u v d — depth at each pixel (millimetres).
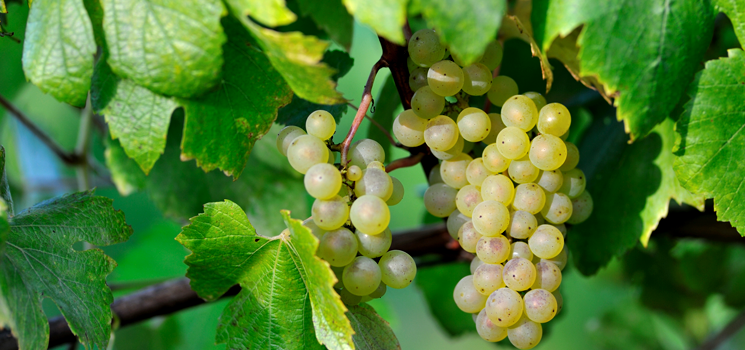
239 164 611
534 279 617
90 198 632
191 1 576
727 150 611
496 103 641
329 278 582
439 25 558
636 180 677
